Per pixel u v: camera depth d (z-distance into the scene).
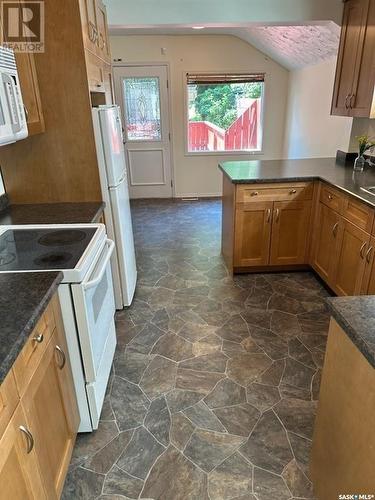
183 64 5.24
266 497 1.44
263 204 3.00
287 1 3.05
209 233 4.37
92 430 1.72
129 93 5.37
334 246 2.73
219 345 2.34
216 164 5.84
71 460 1.60
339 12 3.09
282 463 1.57
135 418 1.81
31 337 1.11
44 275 1.34
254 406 1.86
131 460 1.60
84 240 1.71
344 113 3.12
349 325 1.00
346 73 3.06
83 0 2.04
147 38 5.08
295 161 3.65
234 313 2.69
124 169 2.74
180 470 1.55
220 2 3.04
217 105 5.53
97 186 2.36
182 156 5.76
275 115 5.56
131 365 2.17
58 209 2.22
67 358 1.50
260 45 4.94
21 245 1.66
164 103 5.42
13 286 1.26
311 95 4.52
